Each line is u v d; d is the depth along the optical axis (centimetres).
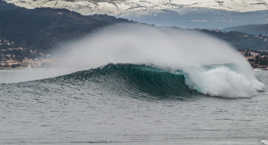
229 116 15275
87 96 18025
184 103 18112
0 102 16400
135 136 12169
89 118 14438
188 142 11538
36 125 13300
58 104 16400
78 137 11988
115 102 17362
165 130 12938
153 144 11344
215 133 12544
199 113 15812
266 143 11356
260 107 17375
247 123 14000
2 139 11688
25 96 17538
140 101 17950
